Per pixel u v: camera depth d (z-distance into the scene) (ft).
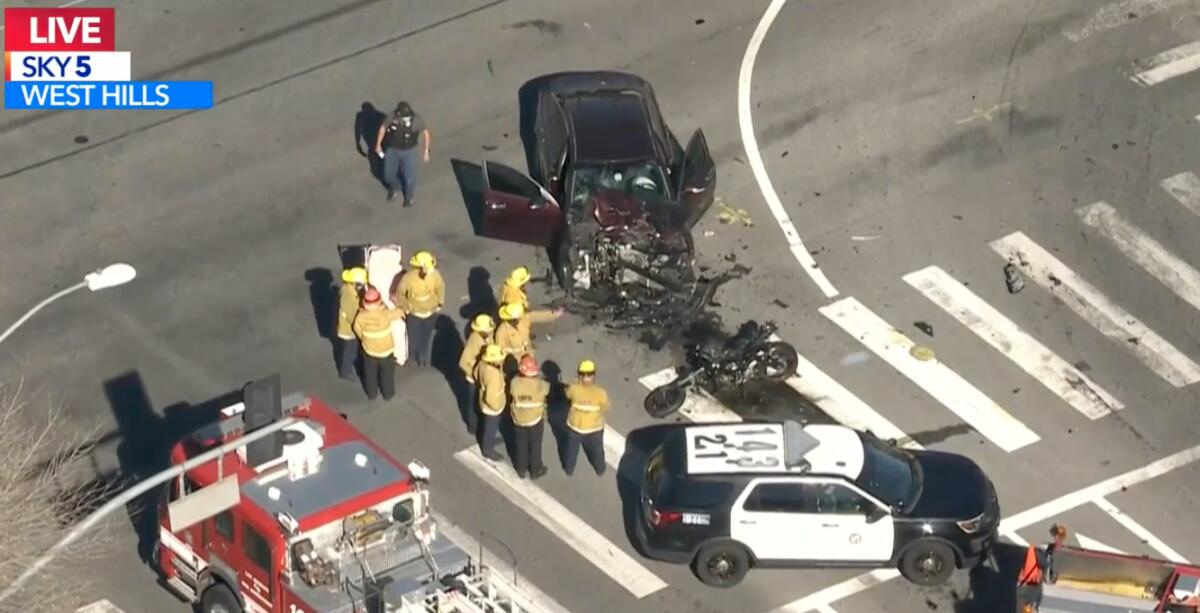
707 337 296.30
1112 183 328.08
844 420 284.00
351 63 350.23
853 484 253.85
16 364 290.15
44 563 217.15
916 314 303.27
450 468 273.95
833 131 337.11
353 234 314.96
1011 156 333.01
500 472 273.75
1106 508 272.10
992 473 277.03
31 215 319.06
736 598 256.11
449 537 250.98
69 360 291.58
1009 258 313.94
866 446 260.01
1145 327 302.86
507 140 334.24
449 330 297.53
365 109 340.39
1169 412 288.30
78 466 272.51
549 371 289.94
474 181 325.62
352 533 231.50
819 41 355.97
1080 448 281.74
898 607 255.29
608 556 261.85
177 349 294.25
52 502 260.42
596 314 299.99
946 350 297.12
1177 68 350.23
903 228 319.06
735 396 287.48
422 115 338.75
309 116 339.36
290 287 305.53
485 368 264.72
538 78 346.74
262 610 234.99
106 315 300.20
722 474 254.68
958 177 328.70
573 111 316.60
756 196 324.19
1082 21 359.87
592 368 263.29
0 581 234.17
